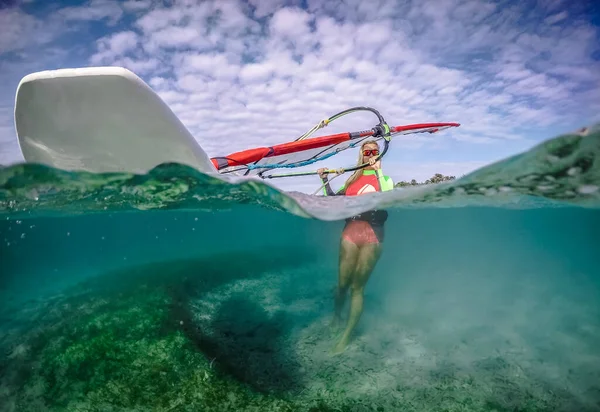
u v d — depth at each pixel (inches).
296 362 133.3
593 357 136.0
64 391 115.1
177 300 200.8
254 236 776.3
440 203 213.5
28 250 510.6
